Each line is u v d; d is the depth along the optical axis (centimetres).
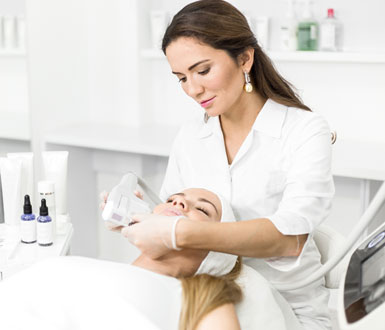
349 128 256
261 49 140
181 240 115
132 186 142
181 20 126
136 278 110
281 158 140
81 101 293
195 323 109
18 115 258
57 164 166
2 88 247
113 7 280
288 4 245
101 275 109
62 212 168
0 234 159
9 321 103
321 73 255
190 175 153
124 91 288
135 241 120
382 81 246
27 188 169
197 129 154
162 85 289
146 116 291
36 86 266
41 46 266
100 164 288
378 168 208
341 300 96
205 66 127
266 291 127
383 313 84
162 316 107
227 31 126
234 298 116
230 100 133
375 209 121
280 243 124
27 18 257
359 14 243
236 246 119
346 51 247
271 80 143
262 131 141
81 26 287
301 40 243
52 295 107
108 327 103
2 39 245
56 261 114
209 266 125
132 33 278
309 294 143
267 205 143
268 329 122
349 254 146
